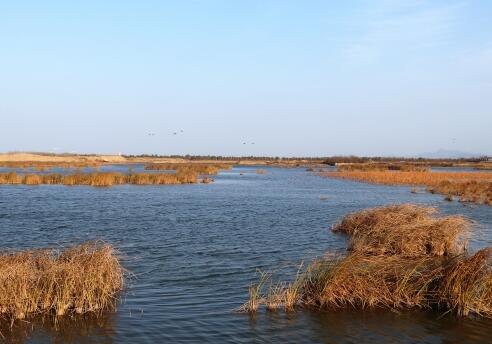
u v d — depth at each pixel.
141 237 23.50
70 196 43.56
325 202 42.44
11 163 120.25
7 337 10.66
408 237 19.11
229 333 11.11
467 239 20.56
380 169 113.00
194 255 19.45
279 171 122.06
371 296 12.95
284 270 17.00
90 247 15.79
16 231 24.80
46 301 12.15
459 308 12.38
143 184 61.25
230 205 39.00
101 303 12.66
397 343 10.70
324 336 11.01
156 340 10.68
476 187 52.12
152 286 14.80
